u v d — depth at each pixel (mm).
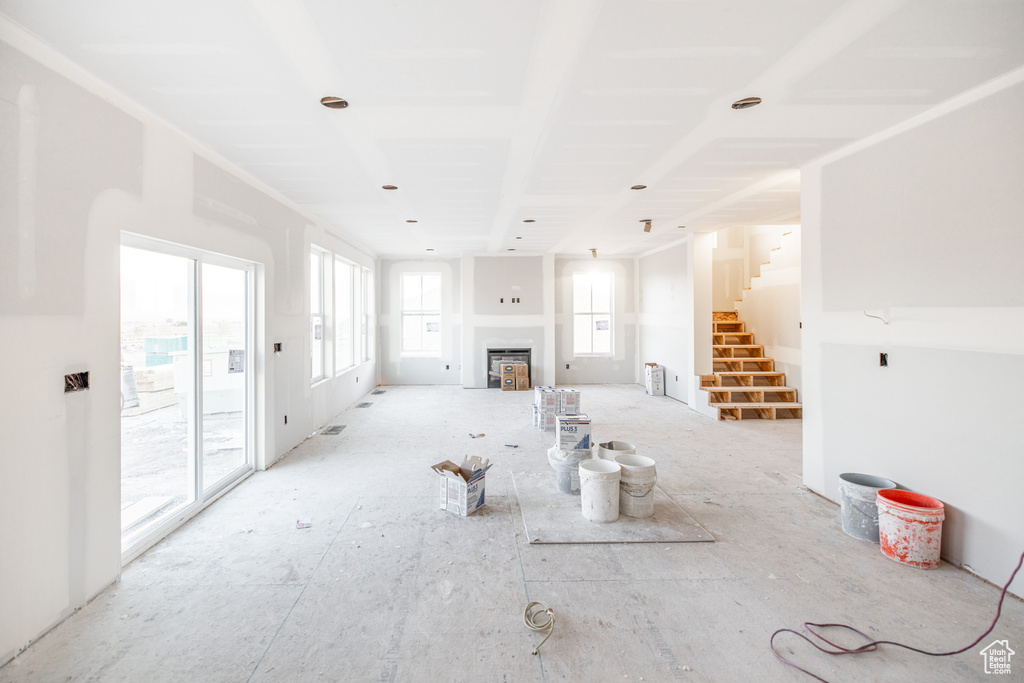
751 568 2277
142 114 2270
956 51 1789
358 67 1900
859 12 1542
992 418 2111
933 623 1865
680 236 6371
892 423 2623
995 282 2078
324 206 4332
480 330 8016
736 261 7566
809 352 3246
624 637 1784
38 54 1708
